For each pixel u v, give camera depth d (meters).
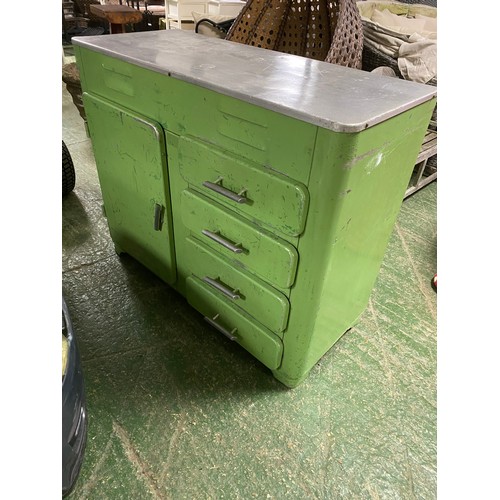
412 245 1.97
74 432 0.86
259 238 0.98
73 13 4.62
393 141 0.90
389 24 2.72
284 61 1.15
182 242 1.29
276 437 1.13
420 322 1.54
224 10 3.21
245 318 1.18
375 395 1.26
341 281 1.07
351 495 1.01
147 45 1.24
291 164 0.83
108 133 1.32
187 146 1.04
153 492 0.99
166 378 1.27
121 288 1.58
